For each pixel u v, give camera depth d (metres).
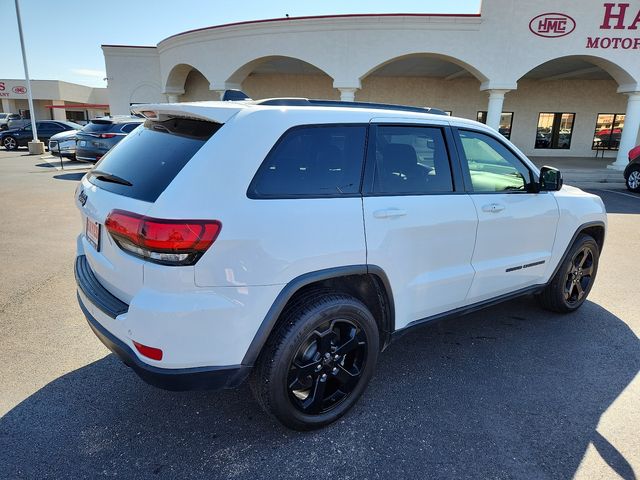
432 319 3.13
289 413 2.44
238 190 2.16
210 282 2.08
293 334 2.34
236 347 2.20
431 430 2.63
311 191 2.41
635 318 4.25
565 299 4.19
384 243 2.61
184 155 2.25
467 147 3.24
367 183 2.62
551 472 2.32
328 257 2.39
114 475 2.25
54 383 3.00
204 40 16.48
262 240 2.17
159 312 2.03
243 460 2.37
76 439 2.49
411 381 3.14
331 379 2.69
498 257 3.39
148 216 2.05
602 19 14.09
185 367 2.14
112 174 2.52
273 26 15.00
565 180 14.22
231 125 2.24
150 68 21.50
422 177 2.92
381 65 14.77
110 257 2.35
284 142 2.36
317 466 2.33
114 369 3.19
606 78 20.45
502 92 14.77
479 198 3.18
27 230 6.83
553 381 3.17
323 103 2.77
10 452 2.38
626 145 15.12
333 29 14.49
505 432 2.62
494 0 13.88
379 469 2.32
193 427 2.62
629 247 6.72
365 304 2.84
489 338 3.81
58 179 12.12
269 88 20.95
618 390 3.07
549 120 21.23
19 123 22.94
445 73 19.58
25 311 4.07
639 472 2.33
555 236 3.83
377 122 2.74
